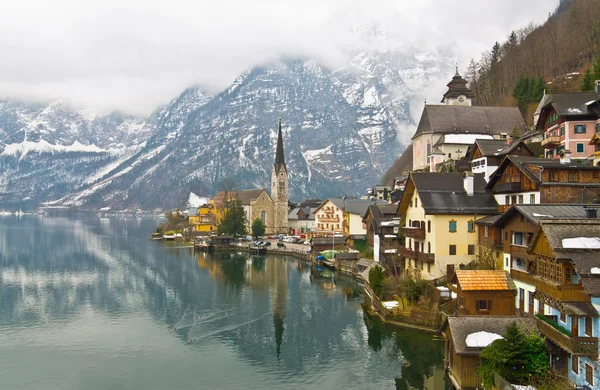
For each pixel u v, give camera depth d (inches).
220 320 2842.0
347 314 2918.3
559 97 3572.8
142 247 6761.8
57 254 5816.9
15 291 3622.0
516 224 2108.8
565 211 1995.6
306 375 2037.4
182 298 3388.3
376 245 3971.5
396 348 2265.0
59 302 3280.0
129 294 3518.7
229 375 2052.2
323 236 5703.7
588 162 2819.9
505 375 1481.3
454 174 3011.8
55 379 2027.6
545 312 1755.7
